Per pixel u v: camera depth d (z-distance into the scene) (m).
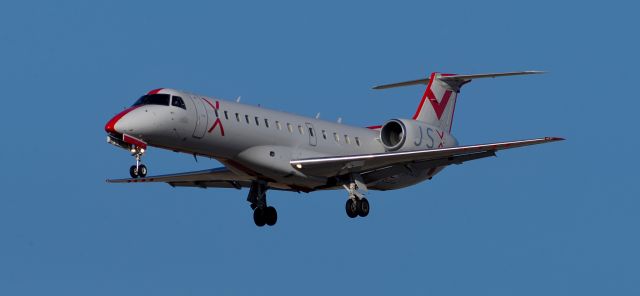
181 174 115.69
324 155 113.56
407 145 117.75
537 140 103.50
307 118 114.50
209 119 103.25
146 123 99.69
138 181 118.00
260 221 117.31
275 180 110.88
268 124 108.56
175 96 102.31
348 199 111.69
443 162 110.88
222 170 114.06
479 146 106.00
